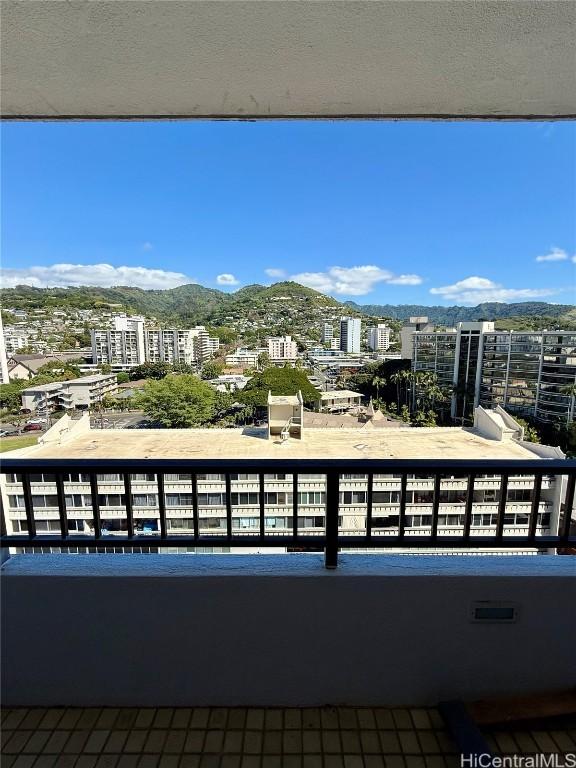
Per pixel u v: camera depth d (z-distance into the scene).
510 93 1.57
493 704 1.50
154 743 1.40
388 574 1.50
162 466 1.51
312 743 1.40
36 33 1.22
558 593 1.52
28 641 1.54
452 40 1.27
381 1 1.12
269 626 1.51
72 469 1.50
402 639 1.52
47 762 1.34
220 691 1.55
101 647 1.54
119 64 1.37
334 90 1.56
